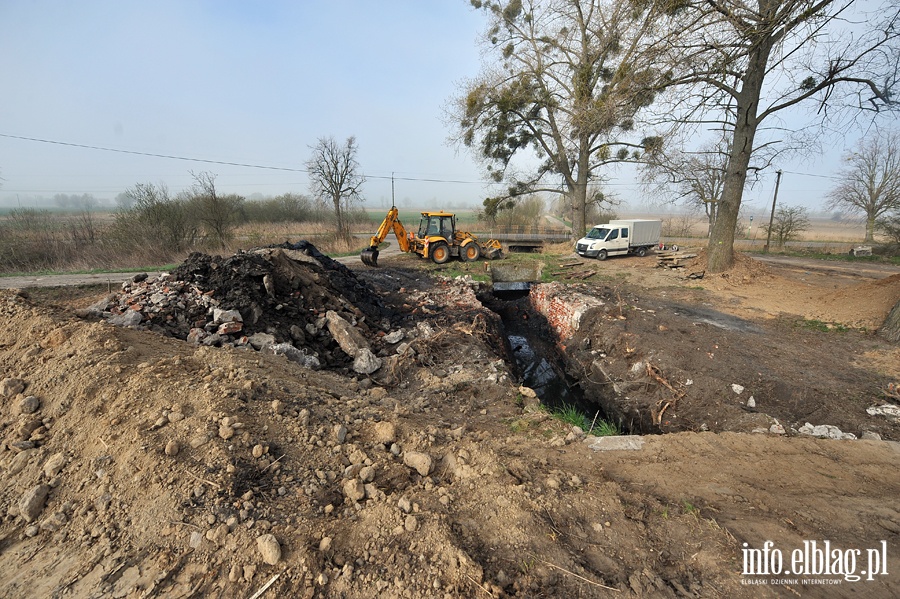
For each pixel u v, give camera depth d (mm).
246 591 2037
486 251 18469
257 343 6016
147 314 5863
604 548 2486
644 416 6785
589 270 15812
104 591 2066
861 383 6258
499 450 3787
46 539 2416
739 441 4184
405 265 16703
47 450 2938
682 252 18297
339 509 2660
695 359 7234
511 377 6699
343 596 2045
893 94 9734
